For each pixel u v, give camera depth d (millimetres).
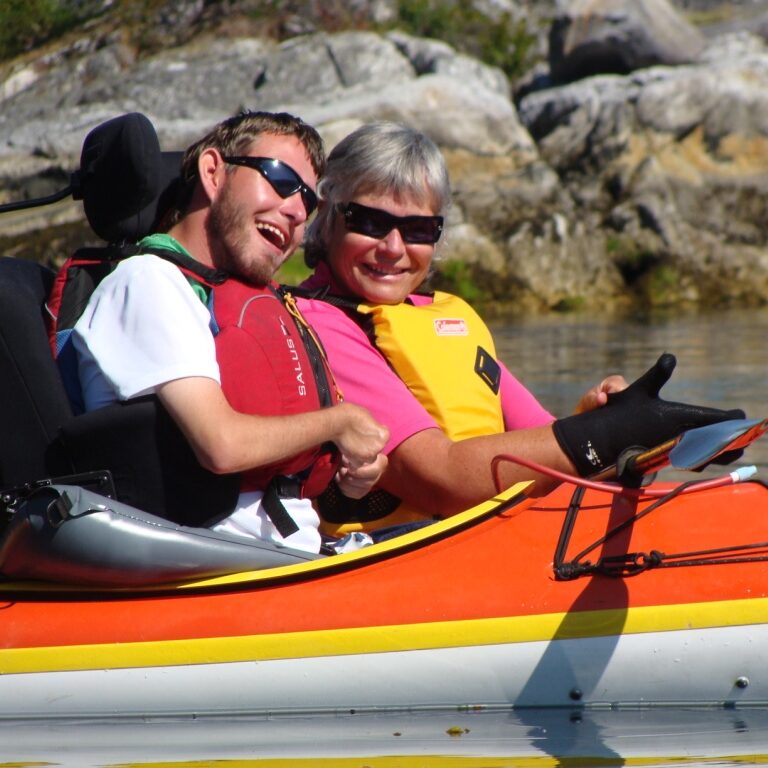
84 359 8195
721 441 7820
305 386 8617
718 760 7137
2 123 50281
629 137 47531
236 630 8070
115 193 8750
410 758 7246
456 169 46625
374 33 53344
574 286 44000
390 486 9594
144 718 8000
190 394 7816
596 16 52500
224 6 55906
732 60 50062
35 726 7906
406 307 10102
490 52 56656
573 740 7523
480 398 10023
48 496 7988
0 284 8156
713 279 44438
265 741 7574
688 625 8125
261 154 8531
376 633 8102
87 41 54500
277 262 8750
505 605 8188
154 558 8000
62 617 8164
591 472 9000
